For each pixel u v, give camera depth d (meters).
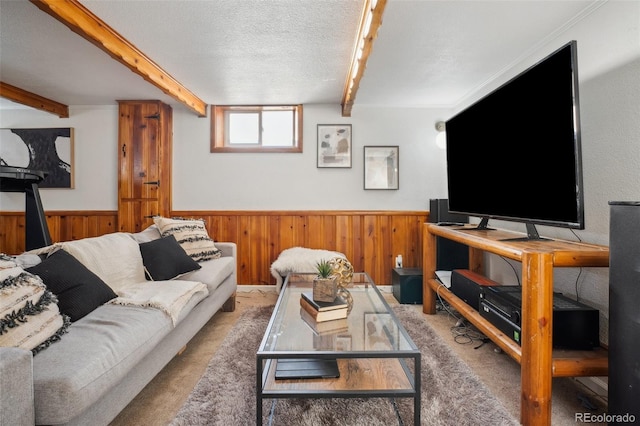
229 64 2.69
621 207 1.25
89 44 2.35
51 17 2.00
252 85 3.19
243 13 1.96
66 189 3.84
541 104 1.82
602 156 1.86
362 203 3.86
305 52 2.48
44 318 1.29
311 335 1.58
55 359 1.16
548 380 1.46
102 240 2.20
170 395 1.70
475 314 2.15
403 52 2.49
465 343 2.34
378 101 3.71
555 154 1.73
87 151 3.83
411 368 1.95
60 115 3.78
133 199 3.64
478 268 3.29
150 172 3.63
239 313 2.99
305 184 3.85
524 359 1.51
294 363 1.61
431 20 2.05
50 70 2.81
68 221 3.84
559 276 2.13
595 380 1.79
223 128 3.97
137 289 1.98
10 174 2.33
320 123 3.84
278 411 1.54
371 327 1.69
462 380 1.80
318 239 3.84
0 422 0.90
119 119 3.62
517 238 1.96
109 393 1.29
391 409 1.56
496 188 2.30
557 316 1.65
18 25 2.09
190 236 2.89
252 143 3.97
